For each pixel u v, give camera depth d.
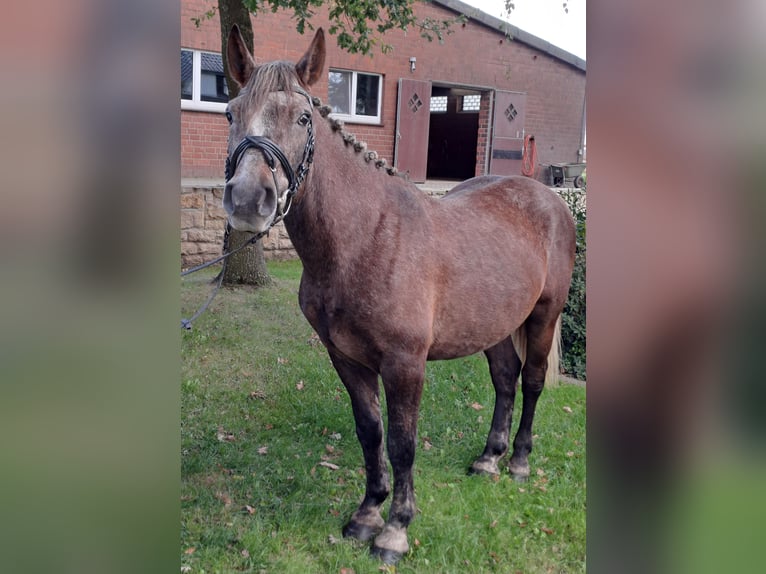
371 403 2.55
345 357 2.46
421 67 10.09
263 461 3.20
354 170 2.27
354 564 2.44
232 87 4.90
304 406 3.81
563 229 3.12
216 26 7.93
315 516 2.76
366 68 9.43
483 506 2.90
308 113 2.02
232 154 1.94
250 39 4.96
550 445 3.59
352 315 2.24
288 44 8.39
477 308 2.54
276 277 6.26
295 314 5.17
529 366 3.18
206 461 3.15
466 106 14.38
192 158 8.08
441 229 2.49
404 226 2.32
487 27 10.66
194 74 7.98
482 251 2.58
